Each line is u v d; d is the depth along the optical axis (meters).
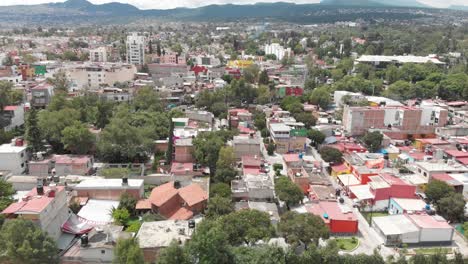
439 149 112.75
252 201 81.31
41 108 144.50
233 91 178.00
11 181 82.38
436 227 71.56
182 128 126.31
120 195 80.62
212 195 81.75
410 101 174.25
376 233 75.38
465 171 95.25
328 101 174.62
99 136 107.81
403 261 59.78
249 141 113.19
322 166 106.56
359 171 95.75
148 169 102.06
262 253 57.31
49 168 94.44
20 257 52.62
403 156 111.56
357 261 58.91
